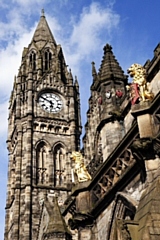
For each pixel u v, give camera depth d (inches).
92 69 2760.8
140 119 1026.1
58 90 4013.3
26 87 3988.7
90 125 2711.6
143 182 1088.2
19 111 3804.1
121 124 1610.5
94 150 2362.2
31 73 4030.5
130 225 810.2
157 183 876.6
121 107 1664.6
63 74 4293.8
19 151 3540.8
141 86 1084.5
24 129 3686.0
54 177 3462.1
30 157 3467.0
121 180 1199.6
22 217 3179.1
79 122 3956.7
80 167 1491.1
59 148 3686.0
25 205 3191.4
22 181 3371.1
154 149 944.9
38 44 4515.3
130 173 1159.6
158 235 766.5
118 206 1234.6
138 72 1112.8
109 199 1285.7
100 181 1360.7
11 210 3474.4
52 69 4185.5
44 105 3860.7
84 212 1380.4
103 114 1678.2
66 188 3383.4
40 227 2839.6
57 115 3843.5
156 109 1007.6
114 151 1261.1
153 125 1003.9
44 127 3737.7
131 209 1155.3
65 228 1963.6
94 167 2124.8
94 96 2709.2
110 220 1264.8
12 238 3112.7
